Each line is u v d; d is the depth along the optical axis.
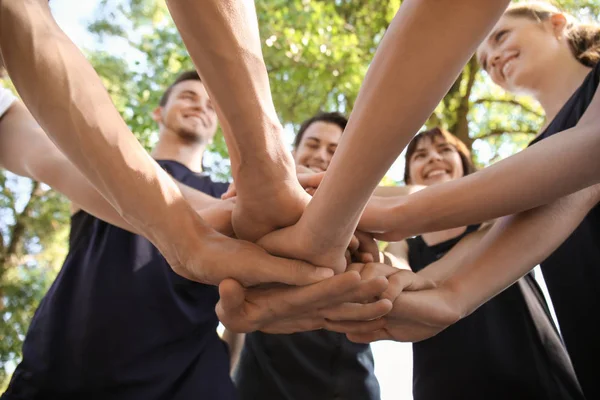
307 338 1.86
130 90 5.38
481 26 0.70
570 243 1.47
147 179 1.05
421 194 1.21
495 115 5.95
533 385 1.53
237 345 2.07
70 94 0.97
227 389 1.56
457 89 5.36
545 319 1.61
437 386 1.63
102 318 1.46
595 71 1.45
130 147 1.03
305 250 1.07
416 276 1.29
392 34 0.75
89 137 0.98
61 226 5.66
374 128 0.78
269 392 1.83
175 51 5.34
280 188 1.03
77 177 1.37
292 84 4.95
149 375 1.44
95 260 1.54
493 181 1.15
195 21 0.81
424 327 1.31
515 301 1.62
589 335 1.43
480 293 1.32
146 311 1.49
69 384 1.41
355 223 0.99
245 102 0.90
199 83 2.06
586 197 1.36
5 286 5.41
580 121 1.21
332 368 1.83
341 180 0.86
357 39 5.22
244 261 1.10
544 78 1.88
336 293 1.11
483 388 1.57
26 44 0.95
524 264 1.32
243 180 1.02
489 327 1.61
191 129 2.00
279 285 1.17
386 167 0.83
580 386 1.49
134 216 1.09
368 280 1.10
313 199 1.00
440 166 2.22
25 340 1.49
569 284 1.47
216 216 1.22
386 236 1.27
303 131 2.29
